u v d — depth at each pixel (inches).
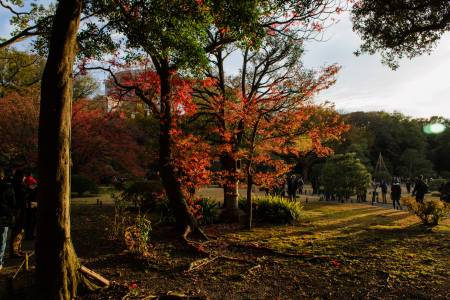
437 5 416.5
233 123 474.0
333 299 213.8
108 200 829.2
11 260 298.0
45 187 200.8
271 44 556.4
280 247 353.1
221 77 532.7
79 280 215.9
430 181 1403.8
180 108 434.9
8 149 790.5
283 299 213.5
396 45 461.4
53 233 201.8
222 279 253.0
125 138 836.0
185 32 309.6
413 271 270.7
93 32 345.1
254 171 502.3
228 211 521.7
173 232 409.1
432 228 469.1
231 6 271.6
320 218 568.7
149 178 863.7
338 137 476.1
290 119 443.2
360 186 895.1
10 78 1021.2
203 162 434.3
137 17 318.7
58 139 201.2
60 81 200.8
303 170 1724.9
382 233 432.8
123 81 441.4
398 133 2358.5
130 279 252.7
